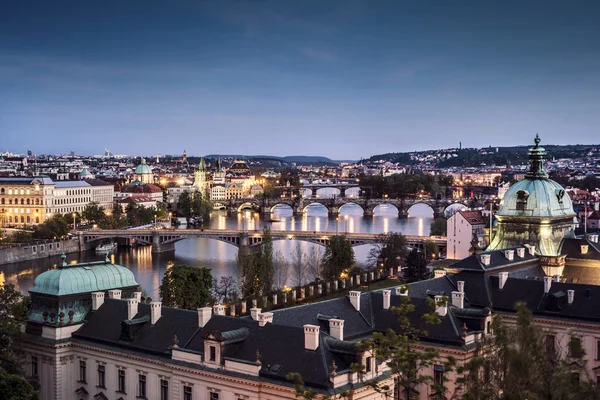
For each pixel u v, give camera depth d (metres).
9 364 133.75
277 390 108.06
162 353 125.00
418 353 86.50
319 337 111.38
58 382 137.00
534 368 71.19
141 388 128.25
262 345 116.00
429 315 90.75
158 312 133.38
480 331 127.31
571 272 192.88
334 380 103.56
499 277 160.12
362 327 134.50
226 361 115.38
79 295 144.12
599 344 141.00
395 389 114.00
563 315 146.00
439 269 169.75
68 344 138.00
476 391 78.19
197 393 118.56
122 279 153.25
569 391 71.25
